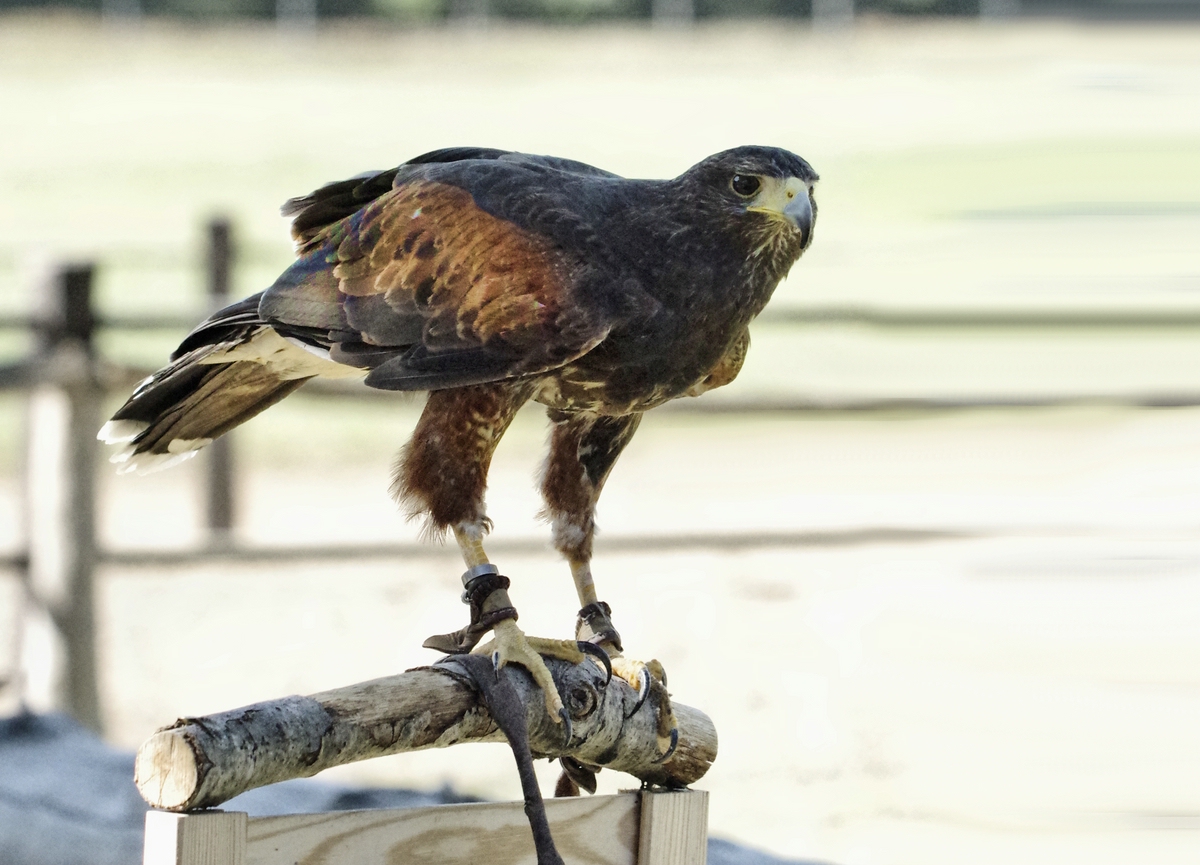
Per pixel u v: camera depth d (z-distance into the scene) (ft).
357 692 13.39
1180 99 150.20
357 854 13.39
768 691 39.45
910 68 161.68
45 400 34.30
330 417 75.46
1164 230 104.42
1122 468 63.26
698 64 161.27
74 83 147.02
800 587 48.55
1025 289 87.81
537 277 15.30
